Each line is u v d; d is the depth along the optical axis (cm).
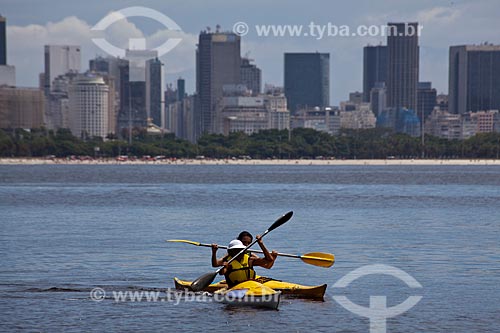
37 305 8731
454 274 10638
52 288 9656
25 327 7862
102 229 16762
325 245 13775
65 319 8150
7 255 12412
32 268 11144
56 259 11981
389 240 14538
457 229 16750
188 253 12662
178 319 8169
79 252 12756
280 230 16538
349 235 15488
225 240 14725
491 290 9525
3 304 8769
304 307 8631
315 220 19100
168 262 11681
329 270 10900
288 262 11481
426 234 15675
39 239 14688
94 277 10425
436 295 9256
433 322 8038
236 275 8944
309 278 10331
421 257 12225
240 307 8594
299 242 14238
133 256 12288
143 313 8381
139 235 15500
